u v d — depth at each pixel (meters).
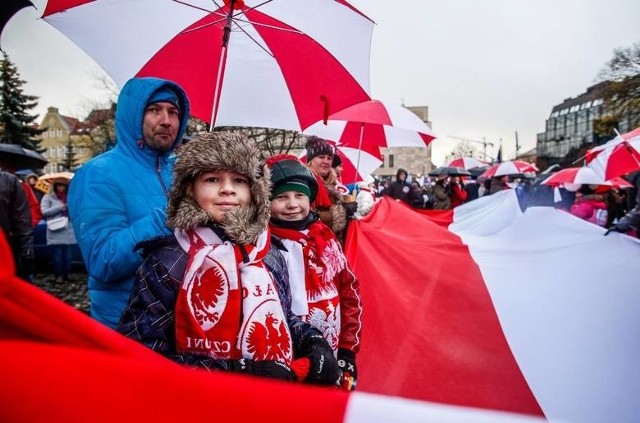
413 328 3.27
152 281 1.44
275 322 1.46
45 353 0.78
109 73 2.50
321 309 2.10
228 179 1.51
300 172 2.22
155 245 1.50
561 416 2.69
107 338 0.95
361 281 3.44
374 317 3.30
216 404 0.72
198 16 2.66
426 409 0.67
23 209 4.96
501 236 5.23
